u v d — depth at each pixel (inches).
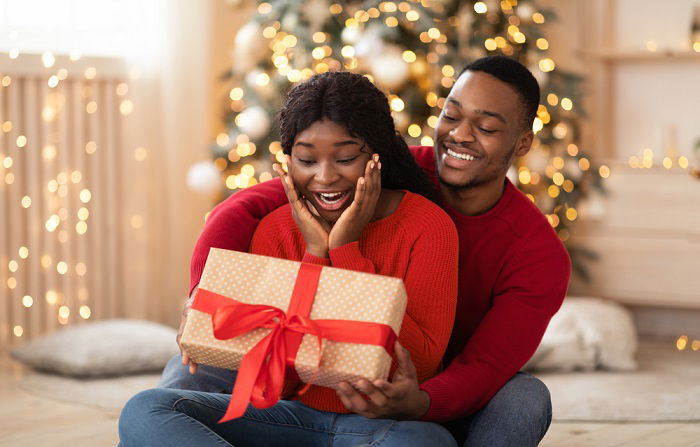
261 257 64.9
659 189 164.4
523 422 69.3
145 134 149.9
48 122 138.9
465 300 77.2
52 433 101.7
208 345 63.4
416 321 67.8
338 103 66.2
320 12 147.4
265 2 151.9
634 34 175.8
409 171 73.2
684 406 114.7
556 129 160.7
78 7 143.5
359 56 136.9
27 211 138.7
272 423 68.4
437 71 148.2
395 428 63.7
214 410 67.4
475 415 72.4
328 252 67.9
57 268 142.1
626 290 167.8
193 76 155.9
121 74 146.6
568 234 167.2
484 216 76.6
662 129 170.9
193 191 156.2
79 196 143.0
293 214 68.1
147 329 133.5
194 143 156.4
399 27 144.1
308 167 67.6
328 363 61.1
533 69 151.9
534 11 157.2
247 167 151.3
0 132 134.6
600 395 120.1
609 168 167.6
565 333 137.6
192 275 73.9
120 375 126.6
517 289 75.2
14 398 116.0
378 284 61.6
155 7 150.3
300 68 147.5
